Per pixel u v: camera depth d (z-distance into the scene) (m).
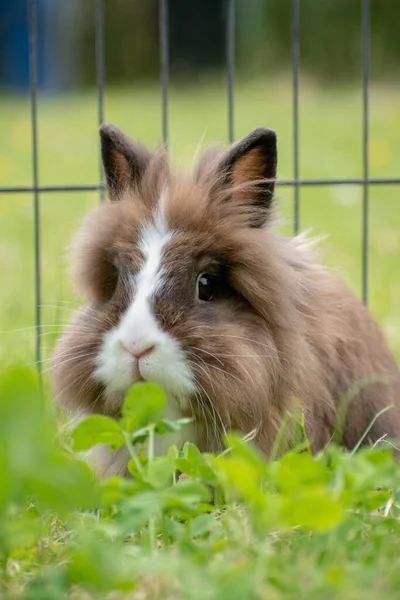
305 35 29.11
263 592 2.99
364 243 6.85
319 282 5.54
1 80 31.45
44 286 9.17
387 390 5.70
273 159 5.11
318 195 14.00
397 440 5.66
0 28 31.22
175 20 31.95
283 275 4.97
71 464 3.21
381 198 13.84
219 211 4.93
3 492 3.03
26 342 6.74
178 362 4.51
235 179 5.14
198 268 4.80
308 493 3.15
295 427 4.78
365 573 3.14
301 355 5.02
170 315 4.58
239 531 3.55
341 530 3.47
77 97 28.34
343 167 15.43
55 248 10.71
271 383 4.83
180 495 3.67
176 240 4.80
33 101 6.50
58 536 4.00
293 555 3.37
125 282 4.78
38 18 31.28
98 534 3.67
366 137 6.76
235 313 4.84
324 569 3.22
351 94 25.78
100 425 3.96
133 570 3.15
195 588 3.01
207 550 3.41
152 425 4.02
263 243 4.95
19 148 18.64
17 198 14.20
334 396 5.44
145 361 4.47
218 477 3.94
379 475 3.63
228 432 4.73
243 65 30.86
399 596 3.09
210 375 4.55
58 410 5.34
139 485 3.72
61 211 13.34
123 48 32.19
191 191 4.97
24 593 3.22
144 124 20.83
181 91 28.84
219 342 4.61
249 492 3.23
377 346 5.79
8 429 3.05
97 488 3.39
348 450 5.57
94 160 17.31
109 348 4.62
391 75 28.62
